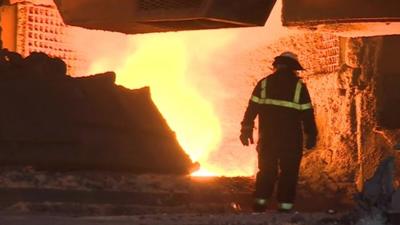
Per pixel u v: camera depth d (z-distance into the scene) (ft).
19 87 151.94
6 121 147.23
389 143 204.44
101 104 158.92
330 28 179.52
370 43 210.79
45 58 163.32
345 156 213.25
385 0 165.89
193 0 161.89
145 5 166.09
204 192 160.86
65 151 150.71
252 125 150.10
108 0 169.68
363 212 94.48
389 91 206.80
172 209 148.05
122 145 158.30
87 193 143.74
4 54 159.53
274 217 108.47
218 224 98.37
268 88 148.15
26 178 141.08
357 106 212.64
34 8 221.25
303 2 171.53
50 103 152.87
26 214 119.14
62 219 103.30
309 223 100.37
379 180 94.22
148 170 161.17
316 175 209.97
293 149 146.92
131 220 102.94
